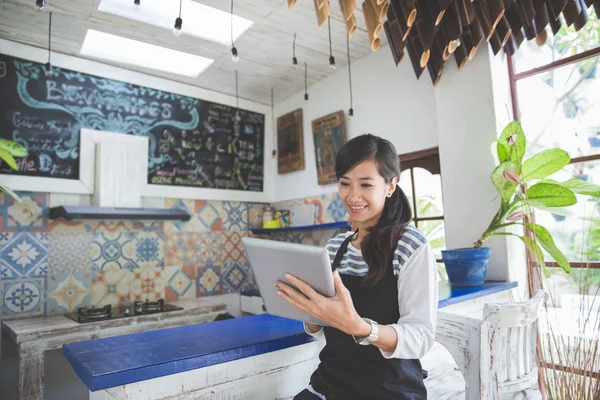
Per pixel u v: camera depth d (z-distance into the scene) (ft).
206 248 12.89
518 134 6.89
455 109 8.87
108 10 8.82
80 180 10.51
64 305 10.21
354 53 11.25
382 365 3.54
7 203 9.58
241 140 13.84
